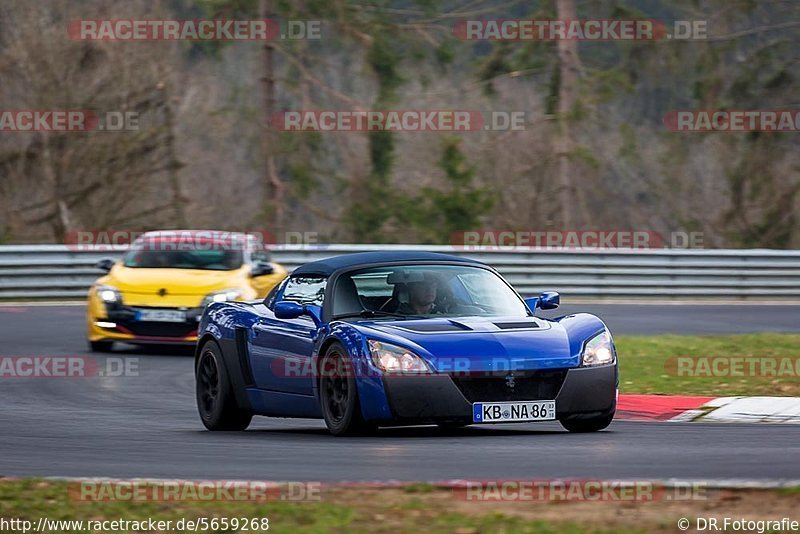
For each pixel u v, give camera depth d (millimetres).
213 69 138875
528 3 128250
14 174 132000
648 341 57844
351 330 32031
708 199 143750
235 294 58031
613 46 133375
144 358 57344
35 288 81438
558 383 31156
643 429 34281
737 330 68562
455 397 30328
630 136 128000
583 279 88000
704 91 130000
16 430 36375
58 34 129375
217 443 32406
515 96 133000
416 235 127000
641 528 20484
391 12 121875
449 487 23938
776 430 33906
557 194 125812
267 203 120938
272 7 117375
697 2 129750
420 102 129250
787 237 139750
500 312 34125
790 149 138750
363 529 20906
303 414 34812
